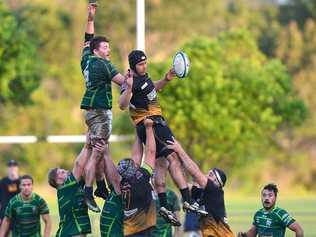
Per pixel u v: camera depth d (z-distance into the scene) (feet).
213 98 383.24
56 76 583.99
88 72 126.11
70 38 597.93
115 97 487.20
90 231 139.33
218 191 133.28
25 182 162.40
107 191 136.15
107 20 616.80
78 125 569.64
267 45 634.43
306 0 645.92
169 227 160.35
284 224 144.05
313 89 606.14
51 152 546.67
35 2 599.16
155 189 134.72
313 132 544.21
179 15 641.40
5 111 549.95
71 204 137.69
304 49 628.28
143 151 131.13
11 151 542.57
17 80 461.37
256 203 448.24
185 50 390.63
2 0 468.75
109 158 133.18
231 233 133.90
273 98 415.03
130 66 125.18
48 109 566.77
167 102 375.45
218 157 393.09
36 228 164.55
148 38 636.48
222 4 654.12
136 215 129.59
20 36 460.55
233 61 402.52
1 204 192.65
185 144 384.47
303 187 538.06
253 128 400.26
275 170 532.73
